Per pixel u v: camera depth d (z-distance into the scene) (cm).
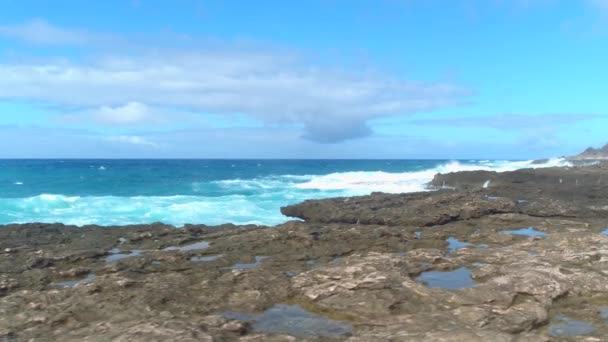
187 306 986
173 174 7331
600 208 2441
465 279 1179
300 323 920
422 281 1160
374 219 2217
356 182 4862
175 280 1143
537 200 2647
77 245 1658
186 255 1462
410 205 2417
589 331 866
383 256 1316
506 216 2103
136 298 1001
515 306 942
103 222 2592
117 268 1312
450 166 7812
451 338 764
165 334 785
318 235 1709
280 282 1120
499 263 1310
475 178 4000
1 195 4047
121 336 782
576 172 4122
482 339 759
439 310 955
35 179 5672
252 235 1709
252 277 1149
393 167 10644
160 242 1708
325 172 8619
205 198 3550
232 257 1464
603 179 3716
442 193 2942
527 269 1152
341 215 2341
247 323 880
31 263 1366
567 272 1127
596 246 1417
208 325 843
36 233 1867
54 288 1169
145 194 4131
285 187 4612
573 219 2233
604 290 1048
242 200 3438
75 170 8119
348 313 962
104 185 4981
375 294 1010
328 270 1161
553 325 895
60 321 894
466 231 1920
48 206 3022
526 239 1577
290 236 1670
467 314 892
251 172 8488
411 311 957
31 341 800
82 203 3153
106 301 982
